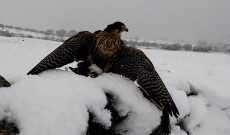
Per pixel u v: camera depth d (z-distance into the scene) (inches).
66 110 22.7
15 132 21.2
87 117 23.8
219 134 39.4
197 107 38.8
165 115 29.7
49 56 27.8
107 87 27.7
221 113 41.0
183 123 37.9
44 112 22.0
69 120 22.4
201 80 42.8
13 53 118.6
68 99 23.4
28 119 21.5
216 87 42.0
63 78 25.5
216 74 51.3
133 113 28.4
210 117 40.1
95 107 25.2
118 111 28.2
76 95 24.2
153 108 29.0
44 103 22.4
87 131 25.5
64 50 28.0
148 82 27.9
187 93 40.9
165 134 30.0
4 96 22.3
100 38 27.9
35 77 24.5
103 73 29.5
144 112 28.5
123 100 27.9
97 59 28.8
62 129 21.8
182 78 41.7
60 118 22.1
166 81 39.2
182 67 122.4
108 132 27.7
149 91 27.9
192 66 127.9
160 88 28.4
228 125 40.3
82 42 28.5
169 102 28.6
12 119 21.7
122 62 28.9
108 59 28.7
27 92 22.8
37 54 124.3
